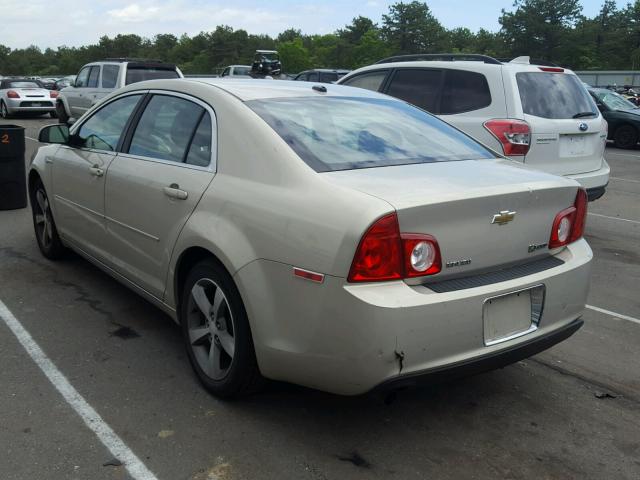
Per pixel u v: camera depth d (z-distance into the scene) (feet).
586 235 25.76
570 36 330.34
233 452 10.04
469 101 22.75
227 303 10.82
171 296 12.53
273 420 10.98
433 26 390.42
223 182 11.16
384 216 8.96
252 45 417.49
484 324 9.79
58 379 12.15
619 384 12.86
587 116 23.22
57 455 9.82
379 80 26.23
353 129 12.01
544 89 22.48
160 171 12.67
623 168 46.39
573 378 13.06
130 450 10.01
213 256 11.18
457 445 10.50
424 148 12.15
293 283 9.57
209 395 11.71
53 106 76.54
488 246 10.05
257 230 10.13
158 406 11.30
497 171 11.31
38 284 17.25
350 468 9.77
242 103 11.78
